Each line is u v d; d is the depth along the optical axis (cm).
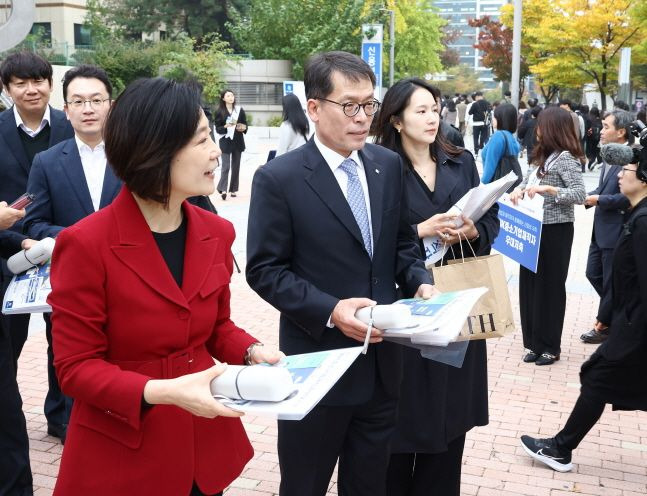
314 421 268
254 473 405
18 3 669
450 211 320
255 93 3089
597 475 414
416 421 313
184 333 204
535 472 416
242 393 179
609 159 405
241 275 855
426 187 337
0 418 334
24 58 414
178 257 212
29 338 622
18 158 419
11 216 325
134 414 188
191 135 197
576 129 561
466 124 3350
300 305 258
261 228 268
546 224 563
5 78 412
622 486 402
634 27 2555
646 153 395
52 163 382
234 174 1365
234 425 223
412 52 4478
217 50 3138
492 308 295
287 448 275
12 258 330
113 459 199
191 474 205
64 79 381
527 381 554
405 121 331
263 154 2206
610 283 411
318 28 3072
